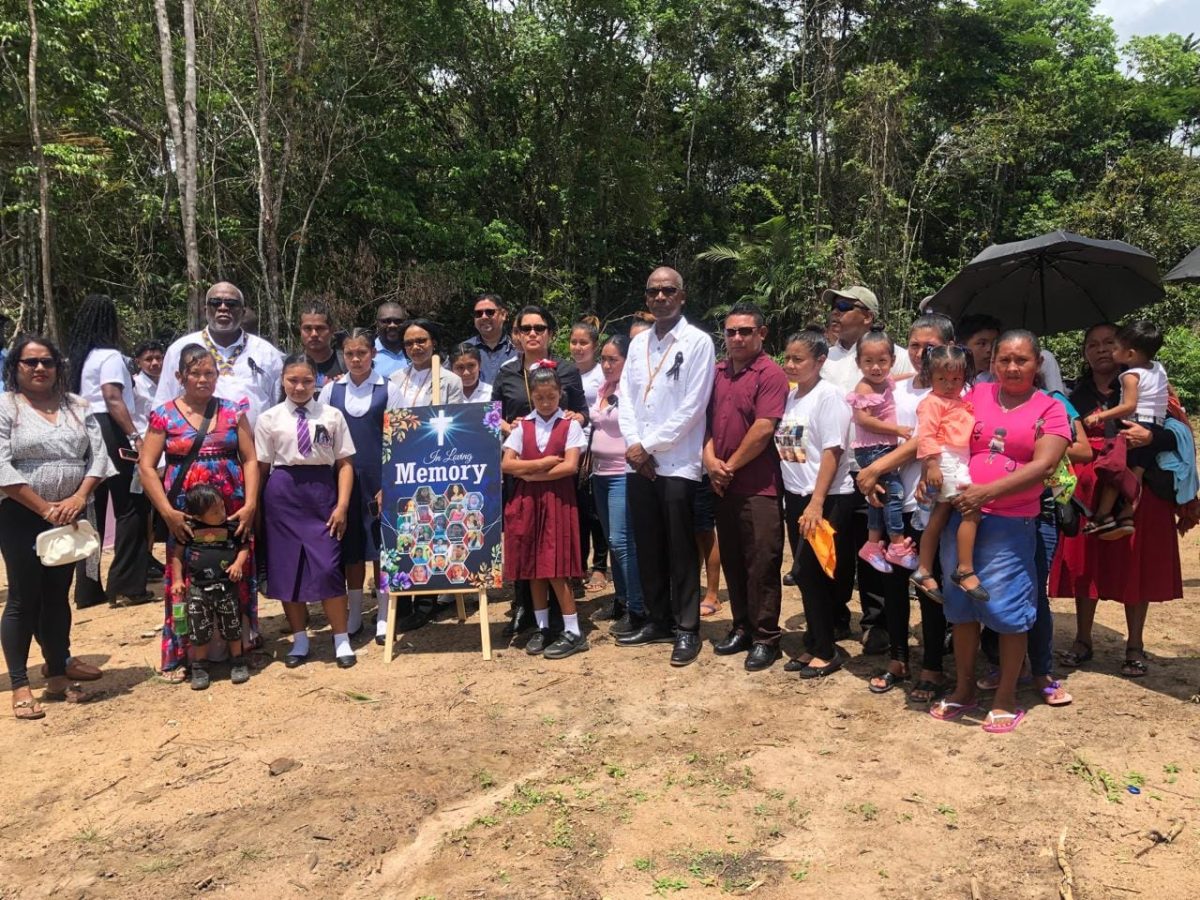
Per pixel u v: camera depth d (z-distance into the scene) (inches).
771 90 952.9
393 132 685.3
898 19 893.8
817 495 179.5
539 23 735.7
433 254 706.2
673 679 189.3
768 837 128.3
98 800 145.5
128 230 673.6
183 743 165.9
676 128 957.8
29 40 519.2
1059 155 923.4
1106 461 173.8
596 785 144.9
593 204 778.8
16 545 177.6
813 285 802.8
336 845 129.3
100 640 229.5
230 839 132.0
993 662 187.0
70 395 184.9
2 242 618.2
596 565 280.8
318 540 200.4
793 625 226.2
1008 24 981.8
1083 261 195.9
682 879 118.9
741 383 188.2
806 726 164.2
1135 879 114.7
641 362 201.9
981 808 133.6
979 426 153.2
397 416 213.8
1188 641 205.5
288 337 618.8
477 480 209.2
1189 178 820.0
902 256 817.5
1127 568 177.0
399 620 231.5
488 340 268.8
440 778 148.4
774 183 929.5
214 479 193.8
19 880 123.6
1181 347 727.1
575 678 192.5
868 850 124.1
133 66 590.6
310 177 658.8
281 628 237.1
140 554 261.0
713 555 239.9
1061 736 154.6
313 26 637.3
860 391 180.7
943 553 159.5
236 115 621.6
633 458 197.9
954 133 882.8
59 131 572.4
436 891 118.0
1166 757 145.9
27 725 175.9
